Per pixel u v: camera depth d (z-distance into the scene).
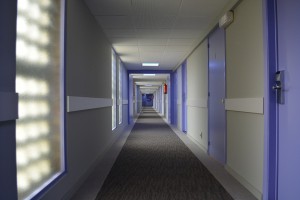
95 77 3.60
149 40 4.86
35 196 1.68
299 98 1.79
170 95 10.02
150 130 7.89
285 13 1.98
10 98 1.31
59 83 2.24
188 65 6.45
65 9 2.27
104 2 3.01
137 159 3.88
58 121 2.23
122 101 7.73
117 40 4.86
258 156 2.33
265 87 2.16
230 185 2.65
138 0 2.96
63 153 2.23
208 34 4.21
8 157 1.33
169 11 3.32
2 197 1.27
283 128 2.02
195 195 2.37
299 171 1.80
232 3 2.89
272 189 2.12
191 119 6.02
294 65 1.85
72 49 2.47
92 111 3.37
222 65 3.45
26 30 1.83
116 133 6.02
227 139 3.25
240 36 2.77
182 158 3.94
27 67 1.86
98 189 2.55
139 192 2.46
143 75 11.24
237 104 2.81
